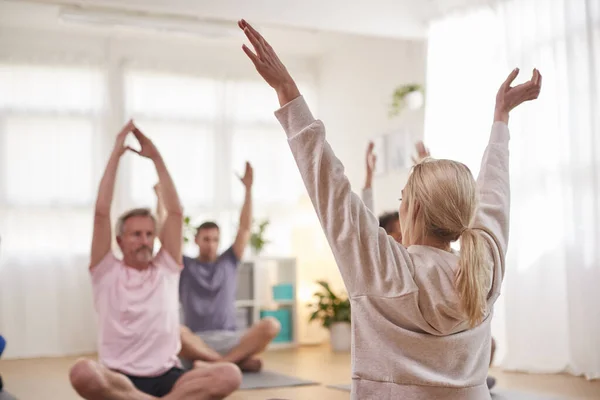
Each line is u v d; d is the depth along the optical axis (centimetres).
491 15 541
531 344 496
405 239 143
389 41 672
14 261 663
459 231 134
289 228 764
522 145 507
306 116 129
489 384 412
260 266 725
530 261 500
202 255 511
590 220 463
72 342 675
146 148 327
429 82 590
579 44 472
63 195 682
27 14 645
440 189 134
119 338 329
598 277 457
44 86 683
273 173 762
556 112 489
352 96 730
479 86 546
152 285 334
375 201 687
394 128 659
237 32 646
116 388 320
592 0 465
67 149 686
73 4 609
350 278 130
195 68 741
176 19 626
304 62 797
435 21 588
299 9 566
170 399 328
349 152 736
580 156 469
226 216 743
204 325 502
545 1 496
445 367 132
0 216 661
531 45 506
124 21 610
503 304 521
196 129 737
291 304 724
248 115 760
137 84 720
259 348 501
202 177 736
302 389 428
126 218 331
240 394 411
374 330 131
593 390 411
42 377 512
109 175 320
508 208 149
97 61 703
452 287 130
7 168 666
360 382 133
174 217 338
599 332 455
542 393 402
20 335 658
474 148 547
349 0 581
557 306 485
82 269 684
